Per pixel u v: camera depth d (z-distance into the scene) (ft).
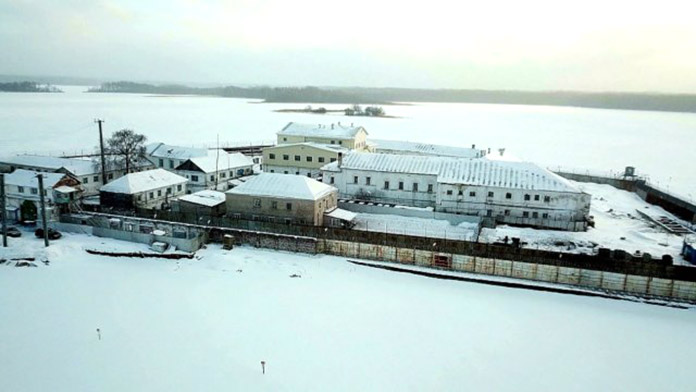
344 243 167.84
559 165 389.80
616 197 267.18
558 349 114.42
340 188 234.38
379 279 152.66
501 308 134.92
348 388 96.73
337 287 145.48
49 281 142.72
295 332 117.91
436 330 121.60
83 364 102.12
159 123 648.79
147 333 115.24
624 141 579.07
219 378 98.53
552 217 200.54
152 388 94.79
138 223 187.21
